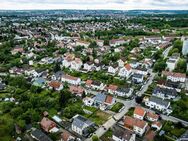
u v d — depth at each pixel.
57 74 166.38
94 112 116.56
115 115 113.88
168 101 123.06
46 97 129.12
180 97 134.62
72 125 100.75
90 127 99.94
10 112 109.81
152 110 120.12
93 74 173.38
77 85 153.12
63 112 113.31
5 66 185.38
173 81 155.25
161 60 194.75
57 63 185.38
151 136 96.88
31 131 97.12
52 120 107.25
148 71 181.88
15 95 130.12
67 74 168.62
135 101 129.88
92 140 91.88
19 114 106.69
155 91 136.50
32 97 118.25
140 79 156.62
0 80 156.00
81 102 127.38
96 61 199.75
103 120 108.81
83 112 115.06
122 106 123.06
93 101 125.44
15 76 160.88
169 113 116.25
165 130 101.00
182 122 108.25
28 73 174.00
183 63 180.62
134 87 149.12
